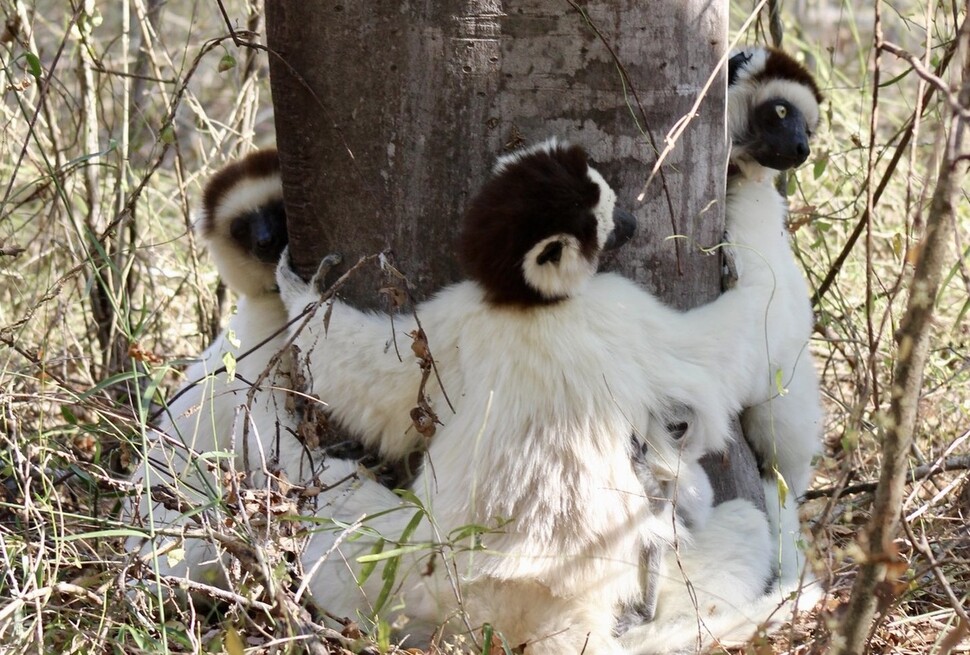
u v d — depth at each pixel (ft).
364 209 24.31
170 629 21.75
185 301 42.65
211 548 24.22
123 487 23.57
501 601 22.38
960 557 26.25
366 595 23.18
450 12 22.65
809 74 31.17
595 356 22.20
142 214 46.75
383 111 23.50
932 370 33.63
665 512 23.38
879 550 18.53
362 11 23.07
